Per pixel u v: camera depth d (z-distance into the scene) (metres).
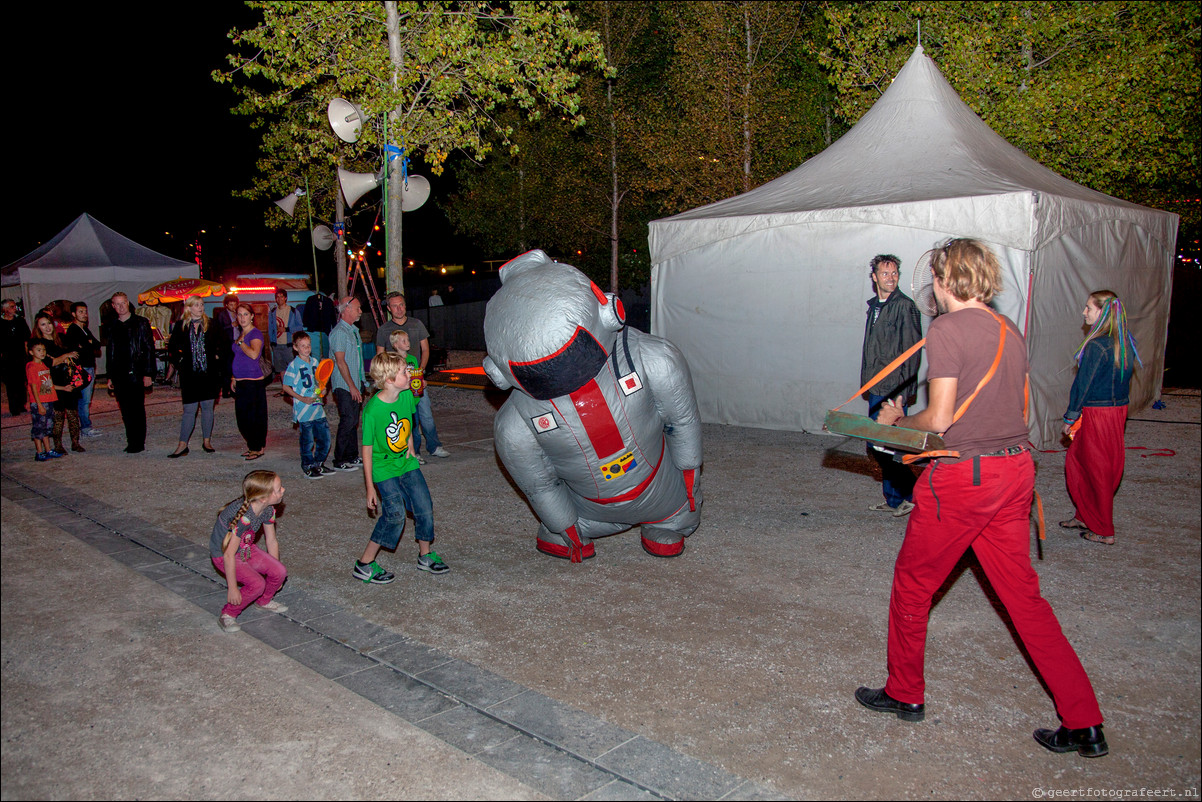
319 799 2.97
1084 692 3.08
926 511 3.16
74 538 6.22
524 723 3.47
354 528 6.43
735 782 3.03
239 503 4.57
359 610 4.77
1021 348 3.07
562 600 4.86
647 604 4.75
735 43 16.97
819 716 3.48
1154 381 11.06
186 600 4.95
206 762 3.22
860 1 17.03
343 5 11.95
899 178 9.12
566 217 20.50
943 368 3.02
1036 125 13.34
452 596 4.96
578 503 5.33
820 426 9.51
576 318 4.63
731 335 10.10
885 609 4.59
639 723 3.46
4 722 3.54
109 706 3.67
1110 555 5.32
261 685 3.86
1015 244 7.83
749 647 4.15
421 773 3.13
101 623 4.61
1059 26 13.59
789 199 9.80
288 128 17.11
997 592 3.17
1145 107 13.12
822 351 9.37
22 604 4.89
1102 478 5.46
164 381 16.80
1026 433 3.07
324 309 12.88
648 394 5.01
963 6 14.80
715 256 10.09
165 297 17.53
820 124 18.36
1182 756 3.11
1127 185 14.80
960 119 9.92
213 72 12.27
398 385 5.04
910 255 8.54
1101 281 9.17
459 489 7.57
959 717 3.44
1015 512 3.06
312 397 8.09
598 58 12.73
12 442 10.42
